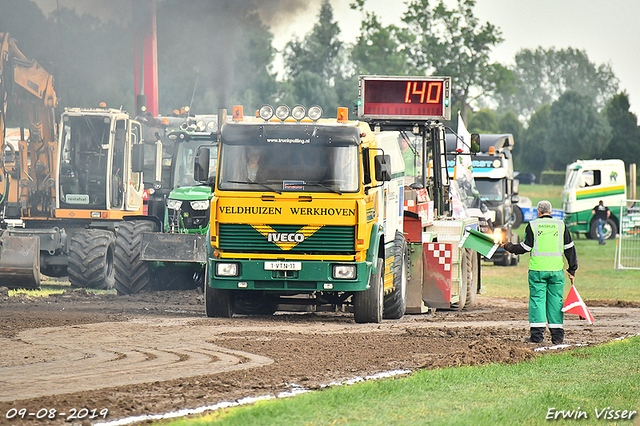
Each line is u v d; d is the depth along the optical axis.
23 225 69.00
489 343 35.28
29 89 64.69
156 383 26.70
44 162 68.19
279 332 39.88
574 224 160.38
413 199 54.25
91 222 68.38
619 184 160.25
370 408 23.47
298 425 21.45
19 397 24.27
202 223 62.19
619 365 31.47
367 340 37.62
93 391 25.30
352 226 43.56
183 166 64.06
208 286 46.47
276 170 43.91
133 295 60.84
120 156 68.06
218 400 24.38
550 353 35.22
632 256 120.50
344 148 43.88
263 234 43.84
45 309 49.22
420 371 29.33
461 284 57.69
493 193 110.75
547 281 40.00
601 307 61.59
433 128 59.72
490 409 23.61
